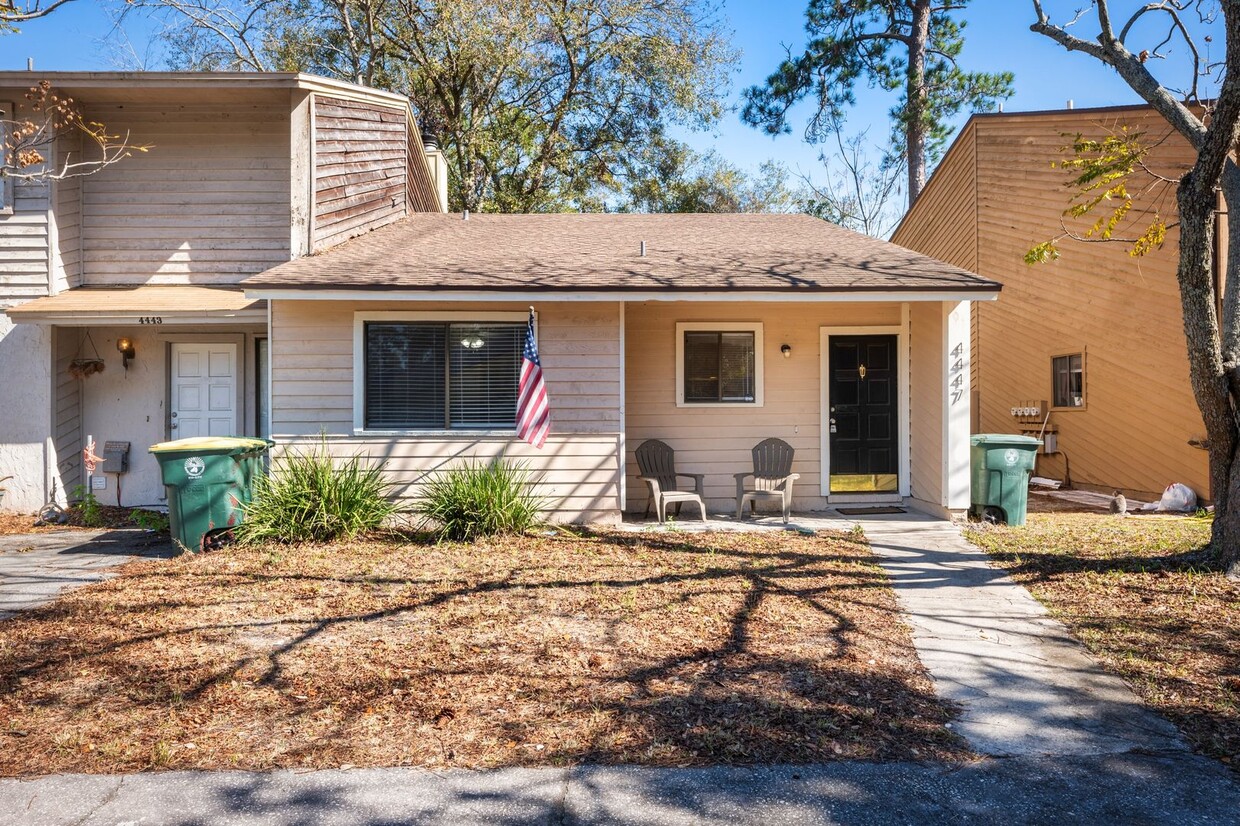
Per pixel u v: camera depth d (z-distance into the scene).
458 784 3.94
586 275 10.11
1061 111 13.72
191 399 12.10
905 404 11.46
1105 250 12.72
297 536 9.01
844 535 9.43
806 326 11.46
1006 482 9.88
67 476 11.58
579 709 4.75
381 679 5.19
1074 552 8.35
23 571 7.96
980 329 16.86
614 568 7.91
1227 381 7.26
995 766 4.16
